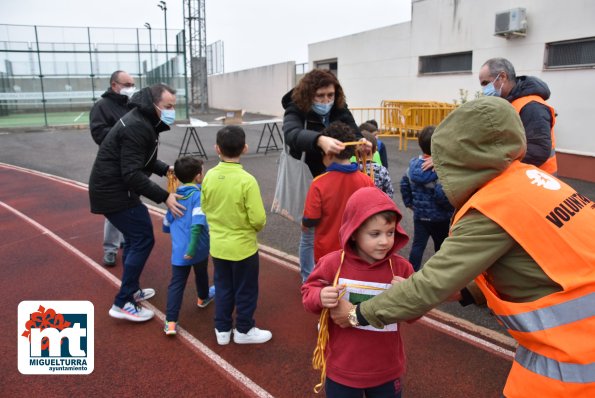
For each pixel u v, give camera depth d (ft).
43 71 68.08
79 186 30.86
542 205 4.89
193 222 11.32
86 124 67.41
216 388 9.83
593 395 4.57
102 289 14.89
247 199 10.50
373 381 6.77
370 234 6.53
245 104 104.01
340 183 10.25
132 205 11.94
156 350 11.28
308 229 11.50
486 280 5.46
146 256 12.40
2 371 10.49
